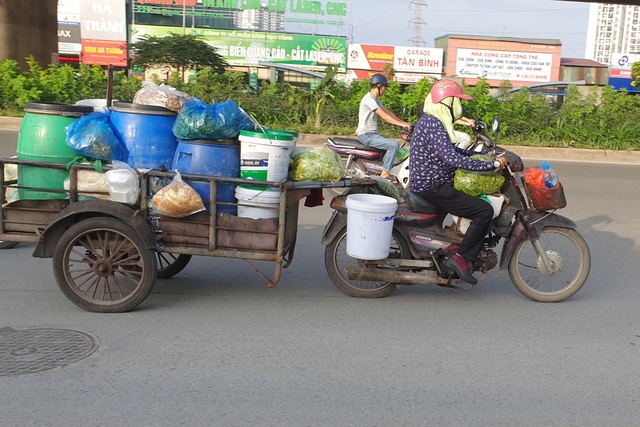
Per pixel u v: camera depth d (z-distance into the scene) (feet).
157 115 16.06
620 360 14.29
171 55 87.40
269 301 17.43
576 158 51.44
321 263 21.38
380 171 28.78
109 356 13.48
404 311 17.04
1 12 70.38
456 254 17.15
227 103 15.88
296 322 15.89
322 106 56.44
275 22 171.63
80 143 15.55
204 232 16.15
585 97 59.31
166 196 15.47
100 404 11.50
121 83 58.44
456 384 12.81
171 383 12.39
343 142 29.43
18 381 12.25
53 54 78.13
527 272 18.92
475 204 16.81
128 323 15.40
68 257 15.76
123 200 15.66
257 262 21.15
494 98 56.59
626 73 178.81
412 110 54.03
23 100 53.47
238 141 16.28
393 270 17.57
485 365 13.76
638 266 22.36
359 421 11.24
